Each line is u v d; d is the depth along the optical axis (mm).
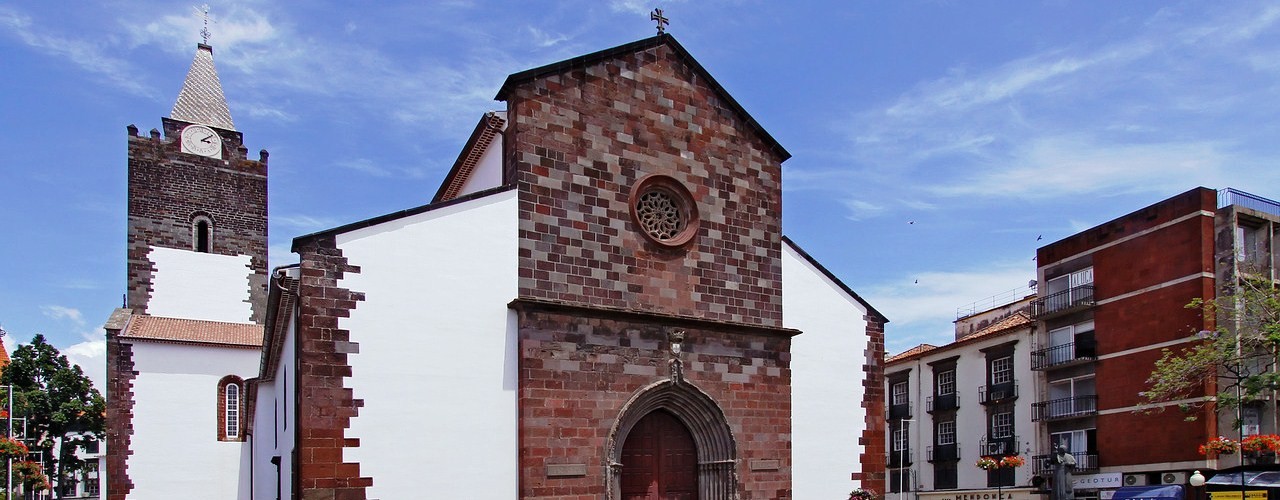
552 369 22766
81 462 60188
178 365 45406
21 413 52156
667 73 26594
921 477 51562
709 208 26641
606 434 23234
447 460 21203
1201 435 34750
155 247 49969
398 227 21656
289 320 23453
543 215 23594
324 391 20109
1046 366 42781
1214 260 36062
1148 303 38219
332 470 19875
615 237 24562
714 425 25328
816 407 27641
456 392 21609
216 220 52031
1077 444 41156
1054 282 44188
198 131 52500
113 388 43875
